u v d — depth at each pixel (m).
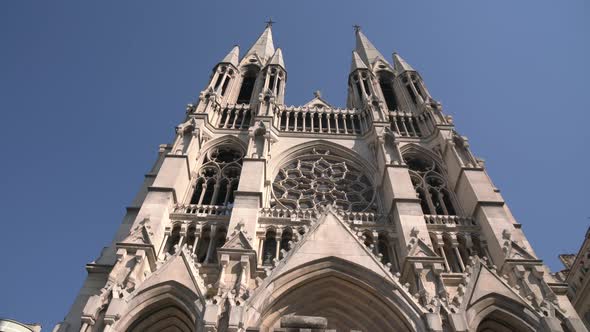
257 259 29.27
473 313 24.20
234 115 45.38
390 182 35.03
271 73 51.81
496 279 26.17
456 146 40.41
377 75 56.03
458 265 30.47
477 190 34.50
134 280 25.34
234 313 21.84
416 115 46.44
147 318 24.38
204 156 40.53
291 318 18.56
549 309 24.64
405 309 23.59
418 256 27.36
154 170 39.50
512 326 25.06
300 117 46.69
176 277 25.09
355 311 25.56
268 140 39.72
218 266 27.38
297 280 25.06
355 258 25.91
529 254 28.36
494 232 30.77
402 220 31.14
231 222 29.81
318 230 27.64
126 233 32.06
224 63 52.62
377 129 41.69
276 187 38.16
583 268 38.44
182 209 33.22
